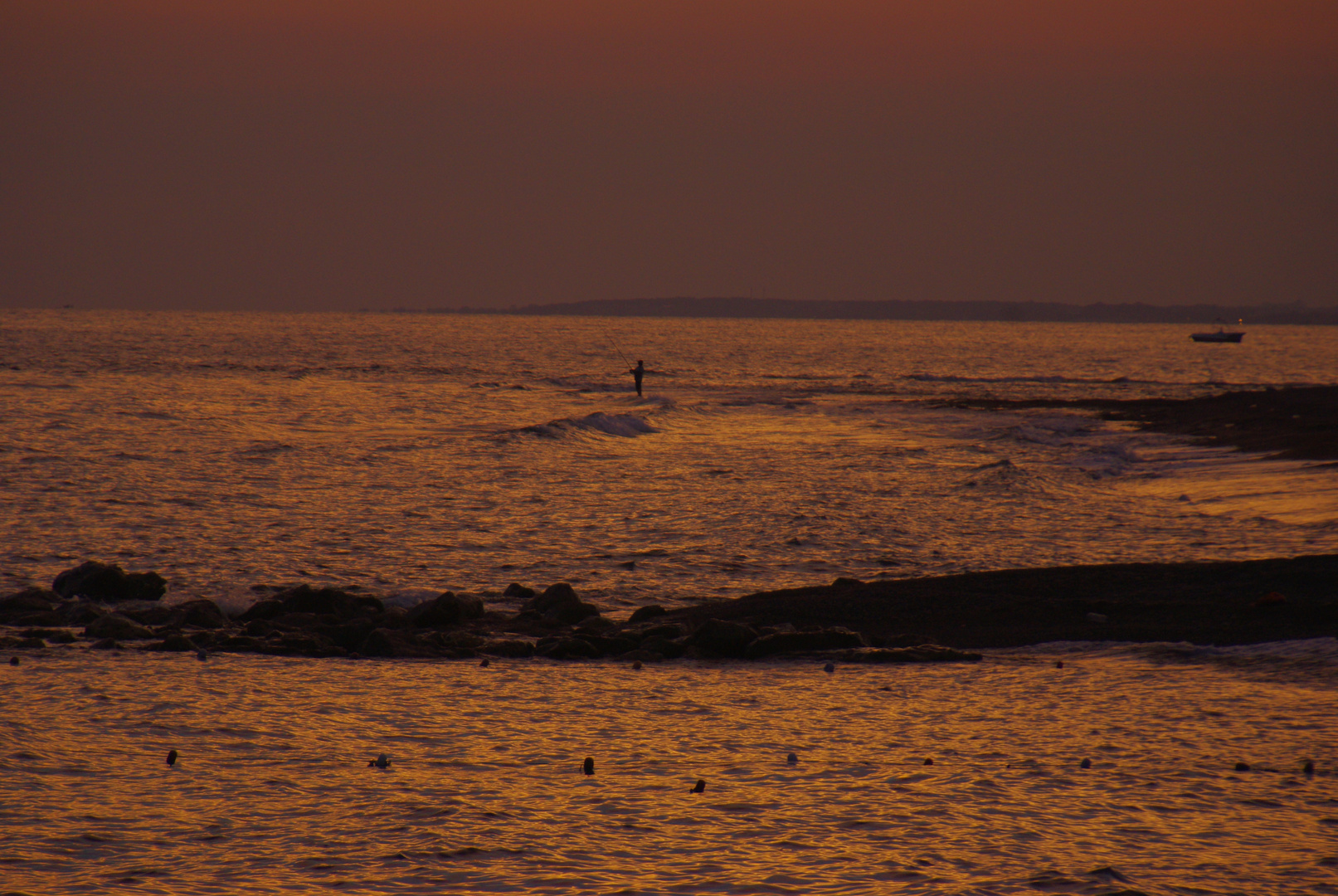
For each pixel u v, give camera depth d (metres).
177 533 98.06
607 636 59.16
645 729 41.25
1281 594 60.91
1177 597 63.94
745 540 99.75
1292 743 38.69
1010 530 103.69
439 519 109.62
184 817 30.84
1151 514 112.31
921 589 68.19
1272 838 29.62
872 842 29.30
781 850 28.73
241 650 56.62
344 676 50.50
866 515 112.38
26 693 45.22
